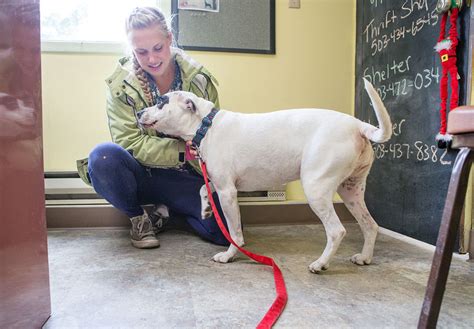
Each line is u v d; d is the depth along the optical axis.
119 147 1.52
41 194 0.88
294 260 1.38
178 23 1.90
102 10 1.94
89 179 1.65
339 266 1.31
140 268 1.28
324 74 2.07
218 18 1.94
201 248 1.55
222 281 1.15
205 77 1.67
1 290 0.69
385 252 1.49
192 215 1.71
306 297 1.03
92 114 1.91
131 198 1.54
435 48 1.43
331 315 0.92
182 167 1.71
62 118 1.89
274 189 2.00
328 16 2.06
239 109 2.00
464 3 1.34
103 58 1.90
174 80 1.65
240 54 1.98
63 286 1.11
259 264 1.33
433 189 1.51
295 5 2.02
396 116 1.74
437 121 1.48
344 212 2.06
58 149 1.89
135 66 1.59
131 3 1.94
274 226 1.97
